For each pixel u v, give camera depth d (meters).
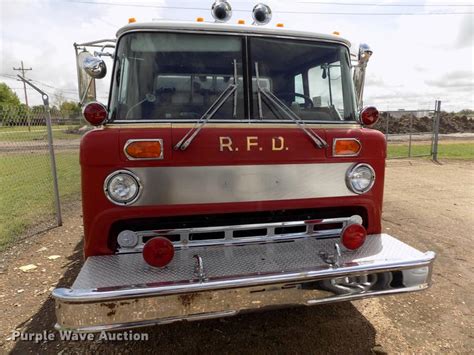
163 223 2.38
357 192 2.64
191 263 2.15
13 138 7.31
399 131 26.19
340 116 2.90
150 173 2.21
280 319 2.85
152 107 2.44
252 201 2.41
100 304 1.83
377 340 2.59
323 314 2.92
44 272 3.65
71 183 8.19
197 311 1.96
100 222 2.21
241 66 2.58
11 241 4.52
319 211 2.69
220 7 3.11
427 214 5.88
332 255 2.26
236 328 2.73
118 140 2.15
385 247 2.48
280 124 2.58
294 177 2.48
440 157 13.57
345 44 2.89
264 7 3.03
